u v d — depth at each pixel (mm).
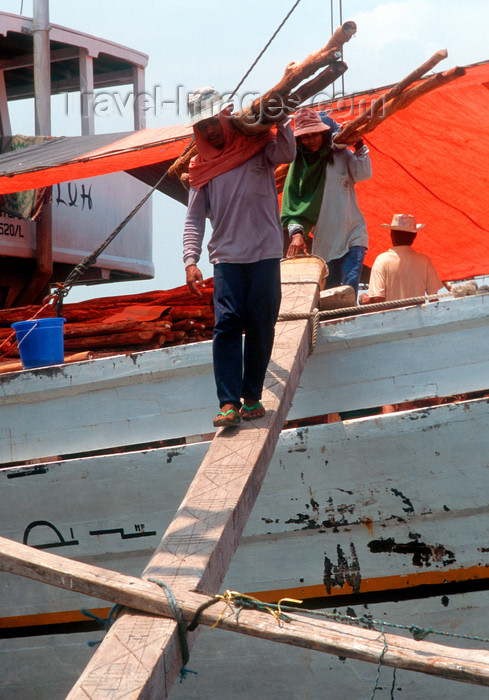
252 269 5547
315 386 6270
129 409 6480
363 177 8812
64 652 6508
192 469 6062
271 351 5562
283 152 5609
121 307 9727
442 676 3531
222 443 5324
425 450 5695
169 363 6332
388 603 5844
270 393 5742
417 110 10820
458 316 5879
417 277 8781
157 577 4156
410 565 5789
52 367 6613
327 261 8805
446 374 5938
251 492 5004
